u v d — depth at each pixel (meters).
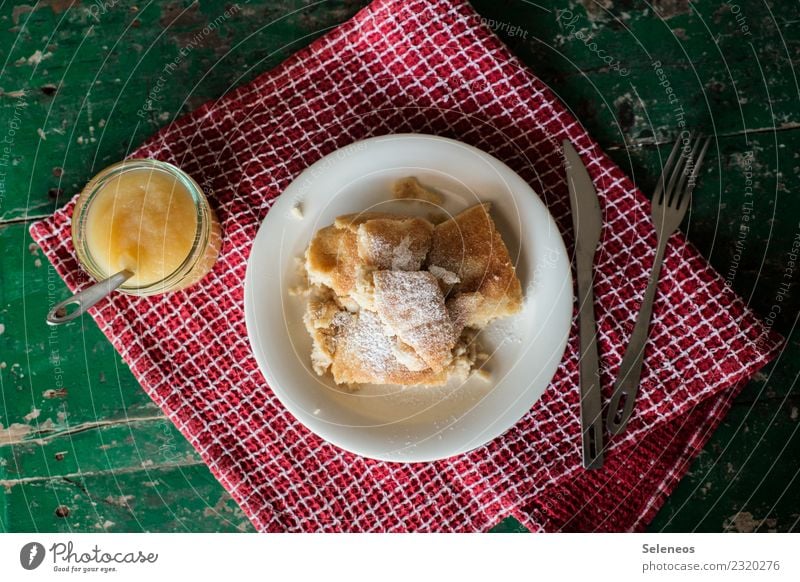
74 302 0.65
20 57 0.74
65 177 0.74
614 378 0.71
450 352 0.67
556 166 0.71
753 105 0.73
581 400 0.70
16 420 0.74
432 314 0.66
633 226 0.71
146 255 0.68
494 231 0.68
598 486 0.72
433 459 0.67
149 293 0.69
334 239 0.68
